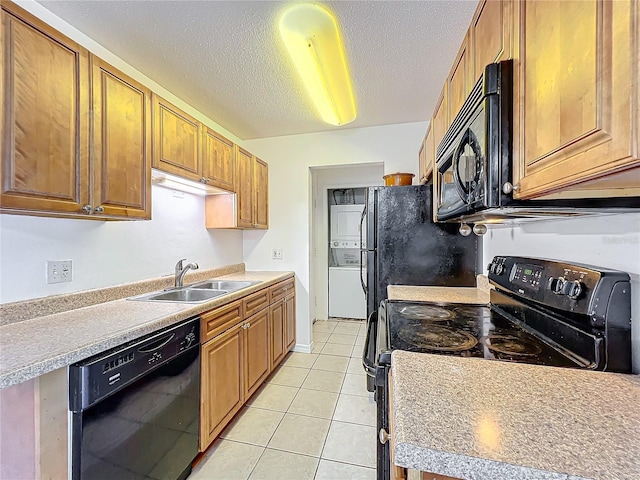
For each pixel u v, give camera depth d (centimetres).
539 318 110
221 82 212
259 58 184
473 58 114
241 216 273
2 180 102
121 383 117
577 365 84
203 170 215
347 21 154
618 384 72
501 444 51
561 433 54
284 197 330
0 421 100
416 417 59
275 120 283
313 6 144
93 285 169
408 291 201
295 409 217
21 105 107
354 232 448
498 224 177
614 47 49
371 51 179
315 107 254
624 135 47
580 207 81
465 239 221
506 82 82
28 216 138
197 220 261
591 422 57
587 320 84
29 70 109
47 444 98
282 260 331
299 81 212
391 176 256
